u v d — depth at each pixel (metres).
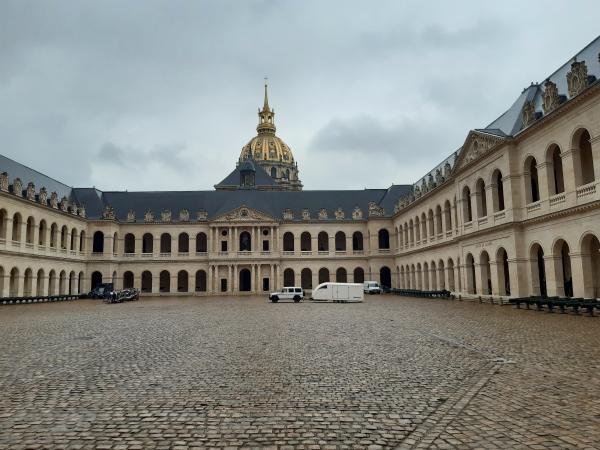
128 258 107.69
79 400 13.24
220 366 17.92
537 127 46.56
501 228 52.72
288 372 16.70
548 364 17.09
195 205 113.81
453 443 9.73
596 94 38.38
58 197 93.56
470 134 59.75
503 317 35.19
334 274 110.19
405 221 97.75
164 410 12.27
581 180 41.62
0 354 20.95
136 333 28.83
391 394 13.62
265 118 181.50
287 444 9.90
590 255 40.78
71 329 31.44
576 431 10.23
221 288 107.94
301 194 117.50
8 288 71.19
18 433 10.57
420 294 77.62
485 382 14.72
